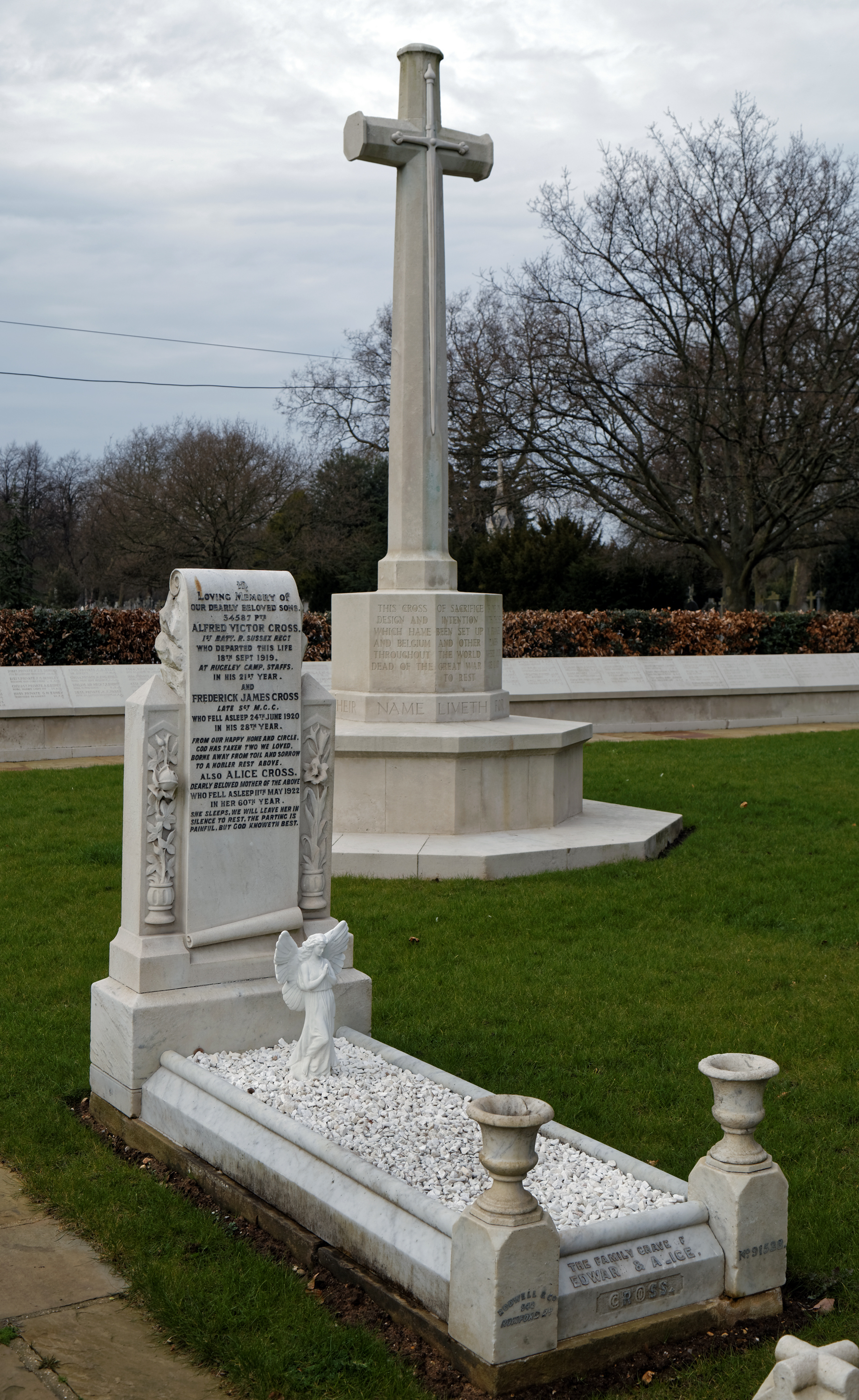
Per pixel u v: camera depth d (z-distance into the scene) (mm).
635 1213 3889
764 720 21391
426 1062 5801
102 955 7426
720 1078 3949
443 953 7547
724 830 11430
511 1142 3529
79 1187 4652
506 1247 3453
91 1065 5461
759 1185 3922
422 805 10172
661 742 18234
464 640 11094
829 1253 4230
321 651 20719
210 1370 3607
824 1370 2889
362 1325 3795
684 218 29109
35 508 65375
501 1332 3451
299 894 5699
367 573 42812
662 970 7281
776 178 28516
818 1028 6301
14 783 13820
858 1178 4738
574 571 32562
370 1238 3963
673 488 32625
